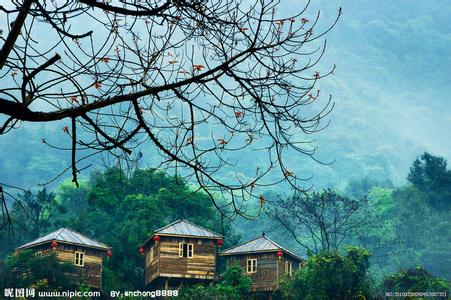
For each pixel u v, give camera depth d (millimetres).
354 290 67250
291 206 97625
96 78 8789
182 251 78375
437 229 143000
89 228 92062
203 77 8930
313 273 67875
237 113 9398
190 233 78812
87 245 77188
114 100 8680
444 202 148500
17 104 8375
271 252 79188
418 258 136500
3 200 9422
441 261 136125
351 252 69188
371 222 120188
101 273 77562
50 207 97750
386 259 136625
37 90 8500
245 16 9008
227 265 81125
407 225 143000
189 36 9047
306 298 67875
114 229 88562
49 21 8469
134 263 84938
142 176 94000
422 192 150125
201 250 78688
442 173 149500
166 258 78062
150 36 8992
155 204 88500
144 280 84562
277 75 9047
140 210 87375
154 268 78875
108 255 78688
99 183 95062
